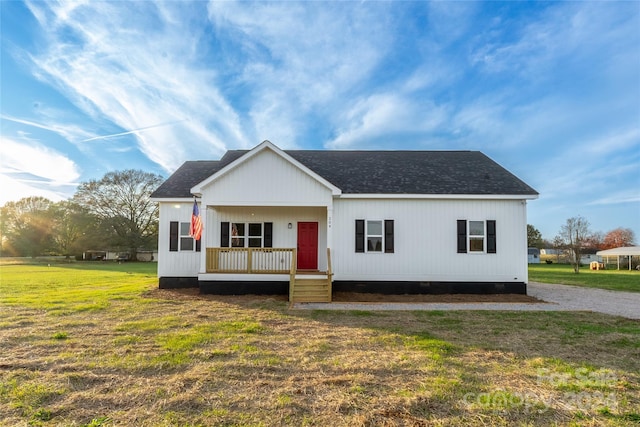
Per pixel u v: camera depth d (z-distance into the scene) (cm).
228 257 1362
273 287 1256
